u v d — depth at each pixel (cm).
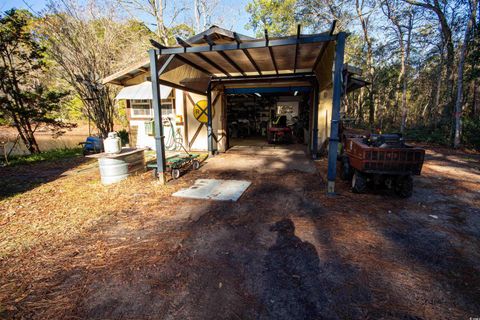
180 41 443
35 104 887
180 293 200
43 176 591
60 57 959
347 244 274
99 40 1091
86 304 190
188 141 963
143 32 1623
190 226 324
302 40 412
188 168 664
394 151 387
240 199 427
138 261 245
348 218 342
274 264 238
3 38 784
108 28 1145
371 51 1709
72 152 934
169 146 978
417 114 2069
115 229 317
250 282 212
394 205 388
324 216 350
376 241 279
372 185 495
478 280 212
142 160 613
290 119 1589
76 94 1184
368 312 179
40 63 870
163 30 1639
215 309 183
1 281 216
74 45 976
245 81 813
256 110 1716
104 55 1095
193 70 671
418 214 354
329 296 195
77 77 990
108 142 514
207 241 284
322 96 795
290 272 226
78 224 331
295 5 1784
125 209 384
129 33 1422
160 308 184
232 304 188
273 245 274
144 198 434
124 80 909
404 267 231
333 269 229
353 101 2462
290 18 1920
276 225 323
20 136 949
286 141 1189
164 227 322
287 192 460
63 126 980
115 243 281
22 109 828
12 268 235
